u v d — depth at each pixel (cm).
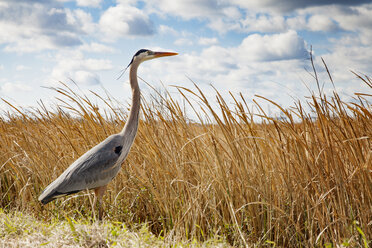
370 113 368
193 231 402
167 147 471
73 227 374
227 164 452
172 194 446
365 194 359
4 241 363
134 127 484
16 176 563
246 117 411
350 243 341
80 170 441
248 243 389
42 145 578
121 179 525
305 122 407
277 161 409
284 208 408
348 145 362
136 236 382
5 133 621
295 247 395
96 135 538
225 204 422
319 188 393
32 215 495
